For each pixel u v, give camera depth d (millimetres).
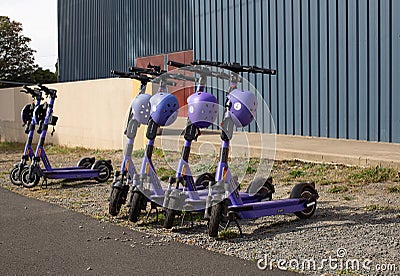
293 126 13586
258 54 14461
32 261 5070
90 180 9688
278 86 13914
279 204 6027
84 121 15375
